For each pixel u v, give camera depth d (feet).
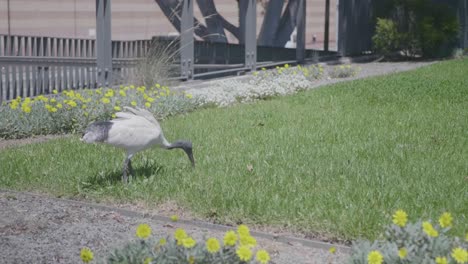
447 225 19.42
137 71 61.93
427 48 99.55
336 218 25.31
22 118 43.70
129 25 85.46
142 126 29.53
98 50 61.16
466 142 39.42
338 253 23.48
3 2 71.00
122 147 29.32
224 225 26.04
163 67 64.80
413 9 98.32
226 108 54.08
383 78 72.59
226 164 33.65
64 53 60.34
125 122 29.09
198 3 93.86
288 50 92.07
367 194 27.99
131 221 26.91
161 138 30.50
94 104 46.62
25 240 24.50
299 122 46.47
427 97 58.13
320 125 45.09
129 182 30.09
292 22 106.32
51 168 33.24
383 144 38.60
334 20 113.39
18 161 34.73
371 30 103.71
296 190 29.09
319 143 39.04
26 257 22.81
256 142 39.40
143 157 34.53
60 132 44.88
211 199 27.78
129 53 70.79
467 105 53.93
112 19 82.99
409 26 98.89
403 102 55.67
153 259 18.06
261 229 25.55
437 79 70.79
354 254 18.97
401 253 17.61
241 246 17.92
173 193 28.99
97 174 31.81
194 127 44.60
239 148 37.60
